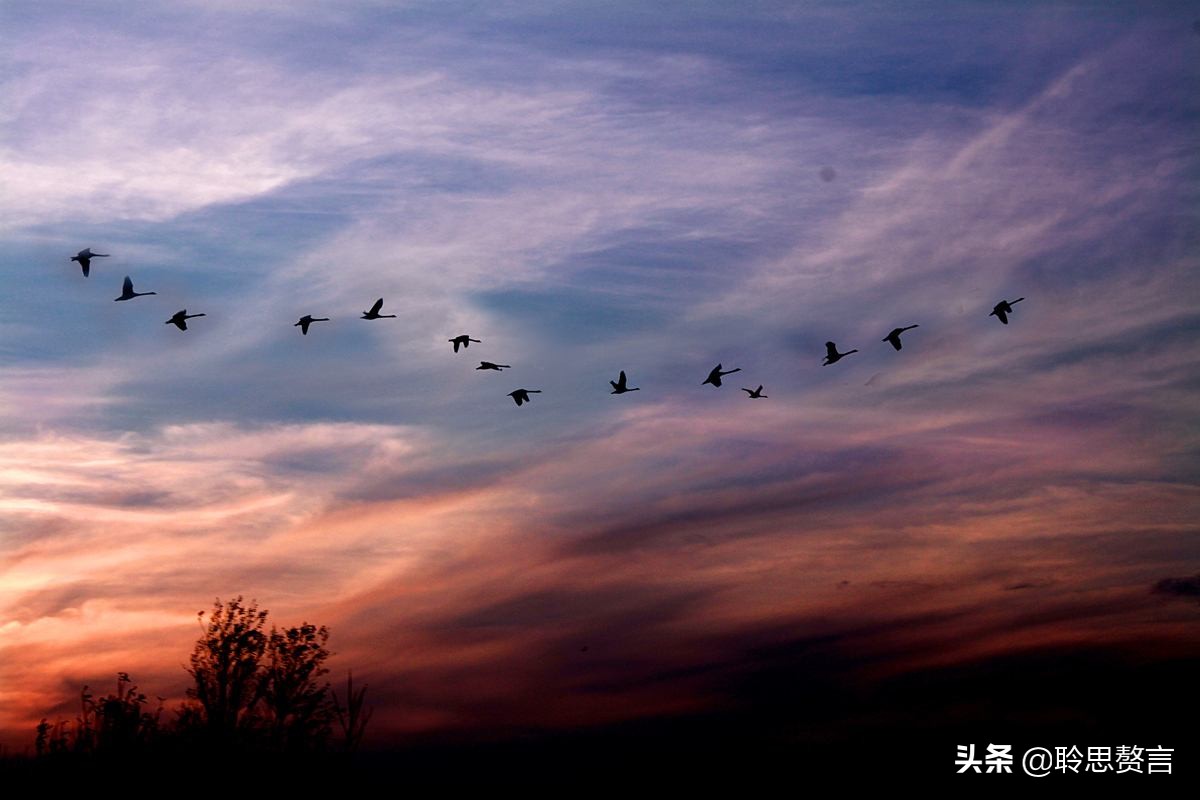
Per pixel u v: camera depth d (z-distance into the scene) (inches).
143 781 1583.4
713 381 2293.3
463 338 2073.1
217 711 1663.4
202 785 1609.3
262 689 1690.5
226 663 1691.7
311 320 2169.0
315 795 1660.9
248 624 1728.6
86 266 1900.8
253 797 1628.9
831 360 2082.9
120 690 1647.4
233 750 1640.0
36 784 1551.4
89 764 1576.0
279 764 1656.0
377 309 2124.8
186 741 1633.9
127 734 1605.6
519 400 2105.1
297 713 1686.8
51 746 1582.2
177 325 1982.0
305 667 1718.8
